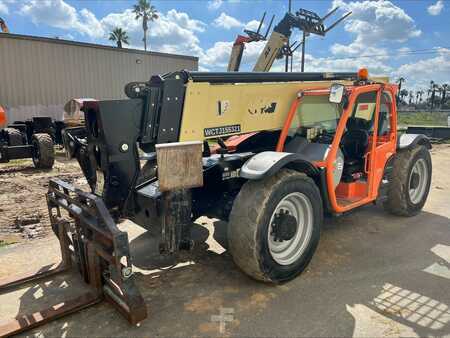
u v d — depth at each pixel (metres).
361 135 4.20
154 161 3.50
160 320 2.59
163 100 2.82
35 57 15.48
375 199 4.28
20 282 3.06
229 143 4.34
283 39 5.73
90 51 16.97
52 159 8.75
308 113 3.99
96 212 2.61
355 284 3.08
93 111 2.84
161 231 2.79
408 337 2.40
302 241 3.22
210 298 2.87
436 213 4.99
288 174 2.96
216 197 3.46
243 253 2.82
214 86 3.06
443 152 11.08
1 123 7.82
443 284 3.08
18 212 5.19
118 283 2.56
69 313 2.63
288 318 2.61
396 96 4.38
